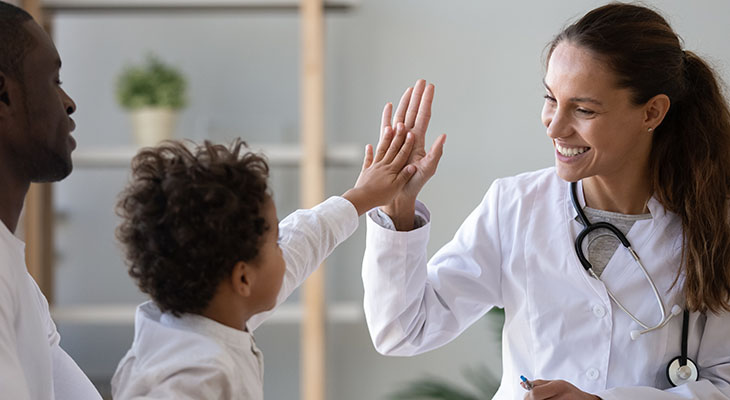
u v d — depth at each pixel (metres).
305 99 3.14
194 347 1.10
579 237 1.50
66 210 3.54
